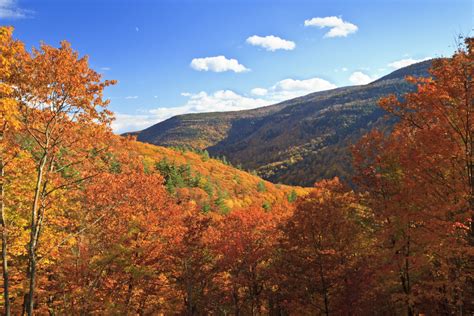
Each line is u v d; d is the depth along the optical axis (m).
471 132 10.96
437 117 11.86
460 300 12.45
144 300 20.42
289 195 92.94
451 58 11.06
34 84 11.30
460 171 11.65
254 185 115.19
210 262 24.23
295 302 18.12
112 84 12.62
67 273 15.85
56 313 16.08
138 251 18.33
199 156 132.62
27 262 15.27
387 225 14.58
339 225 17.20
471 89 10.56
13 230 13.53
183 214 26.00
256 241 25.31
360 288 15.47
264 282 24.42
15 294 14.80
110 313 16.38
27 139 12.83
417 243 13.46
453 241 11.15
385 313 18.08
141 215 19.86
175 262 22.53
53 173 12.95
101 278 17.69
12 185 13.13
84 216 16.45
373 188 15.70
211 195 75.06
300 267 18.14
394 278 16.28
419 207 13.22
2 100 9.38
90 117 12.69
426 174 12.30
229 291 25.20
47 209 14.10
